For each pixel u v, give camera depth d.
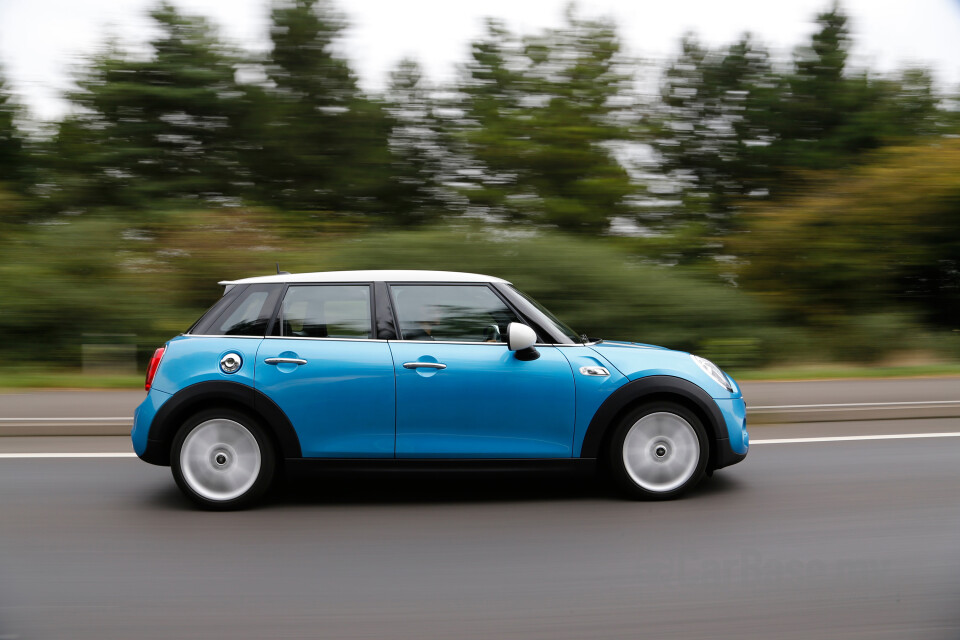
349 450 4.84
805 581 3.77
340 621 3.37
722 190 17.09
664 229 14.38
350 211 15.66
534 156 14.16
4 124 14.47
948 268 13.56
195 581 3.81
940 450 6.47
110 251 11.45
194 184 15.15
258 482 4.90
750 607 3.49
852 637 3.20
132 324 11.00
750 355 10.96
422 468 4.88
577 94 14.55
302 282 5.08
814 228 13.40
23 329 10.93
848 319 12.64
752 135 17.81
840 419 7.82
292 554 4.16
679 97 17.19
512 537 4.39
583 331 10.71
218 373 4.85
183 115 15.41
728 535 4.41
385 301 5.04
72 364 10.95
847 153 17.22
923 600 3.56
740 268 13.68
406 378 4.83
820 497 5.12
